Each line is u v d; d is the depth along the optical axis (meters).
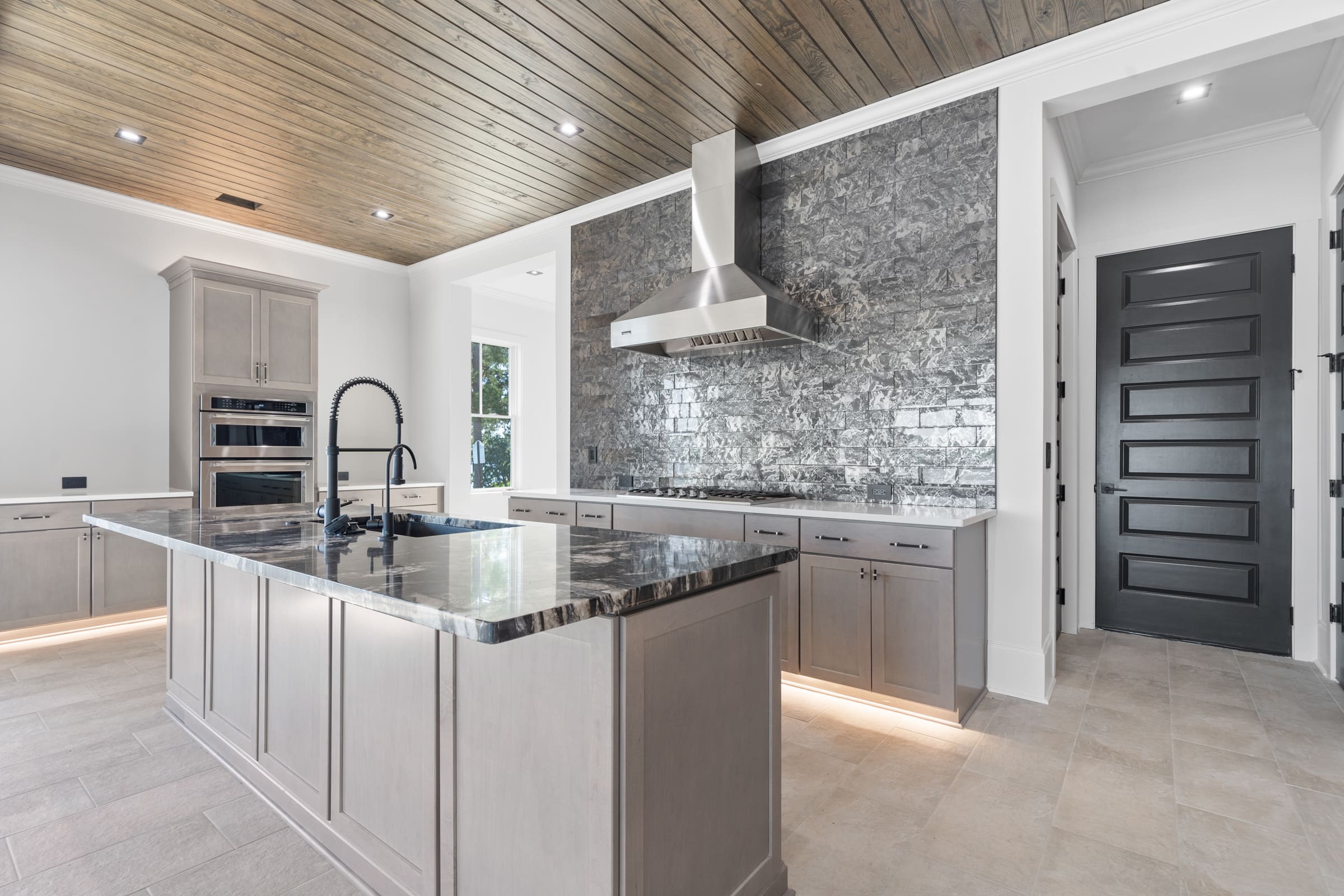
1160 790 2.05
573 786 1.17
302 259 5.26
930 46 2.72
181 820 1.85
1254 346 3.45
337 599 1.67
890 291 3.19
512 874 1.28
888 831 1.84
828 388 3.39
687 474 3.98
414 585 1.23
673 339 3.42
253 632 2.02
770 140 3.54
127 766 2.17
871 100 3.14
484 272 5.25
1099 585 3.89
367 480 5.61
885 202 3.20
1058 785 2.08
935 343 3.05
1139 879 1.63
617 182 4.11
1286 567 3.36
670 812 1.24
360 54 2.75
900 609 2.60
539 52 2.74
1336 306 3.06
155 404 4.42
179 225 4.57
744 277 3.24
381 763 1.54
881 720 2.60
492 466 6.91
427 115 3.25
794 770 2.19
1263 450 3.42
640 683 1.16
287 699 1.86
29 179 3.90
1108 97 2.73
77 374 4.12
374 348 5.69
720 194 3.46
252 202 4.39
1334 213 3.08
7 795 1.99
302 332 4.67
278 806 1.90
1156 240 3.69
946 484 3.01
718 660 1.39
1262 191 3.40
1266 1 2.32
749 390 3.70
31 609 3.53
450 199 4.36
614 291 4.38
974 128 2.95
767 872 1.54
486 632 0.94
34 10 2.44
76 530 3.68
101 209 4.22
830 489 3.38
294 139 3.51
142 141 3.51
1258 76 2.93
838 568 2.77
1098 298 3.88
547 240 4.80
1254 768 2.19
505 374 7.06
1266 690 2.89
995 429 2.89
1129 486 3.79
